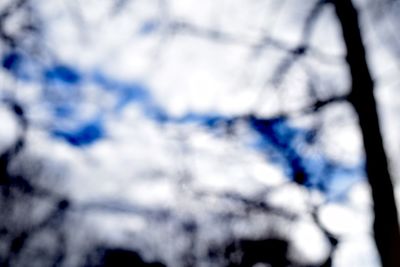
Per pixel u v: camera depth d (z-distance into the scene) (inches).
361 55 149.7
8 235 394.0
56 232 415.2
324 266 191.6
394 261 118.4
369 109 141.9
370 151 136.5
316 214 194.7
